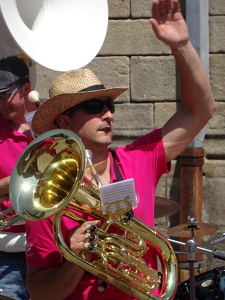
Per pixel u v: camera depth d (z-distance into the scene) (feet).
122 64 48.60
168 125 25.20
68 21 33.45
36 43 32.60
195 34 47.01
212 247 47.85
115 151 25.07
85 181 22.36
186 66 24.00
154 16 23.75
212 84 48.60
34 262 23.84
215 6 48.24
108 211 22.13
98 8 33.47
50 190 22.66
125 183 21.98
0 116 32.86
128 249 22.82
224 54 48.49
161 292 23.52
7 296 32.89
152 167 24.85
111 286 23.62
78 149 22.13
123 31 48.52
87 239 21.98
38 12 33.37
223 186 48.60
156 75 48.70
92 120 24.13
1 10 32.19
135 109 48.73
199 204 47.88
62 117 24.79
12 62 32.94
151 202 24.62
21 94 32.94
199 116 24.88
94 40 33.30
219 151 48.39
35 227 23.76
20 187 22.77
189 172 47.55
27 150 23.17
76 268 22.82
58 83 24.98
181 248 46.73
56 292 23.38
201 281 38.52
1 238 32.09
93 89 24.59
